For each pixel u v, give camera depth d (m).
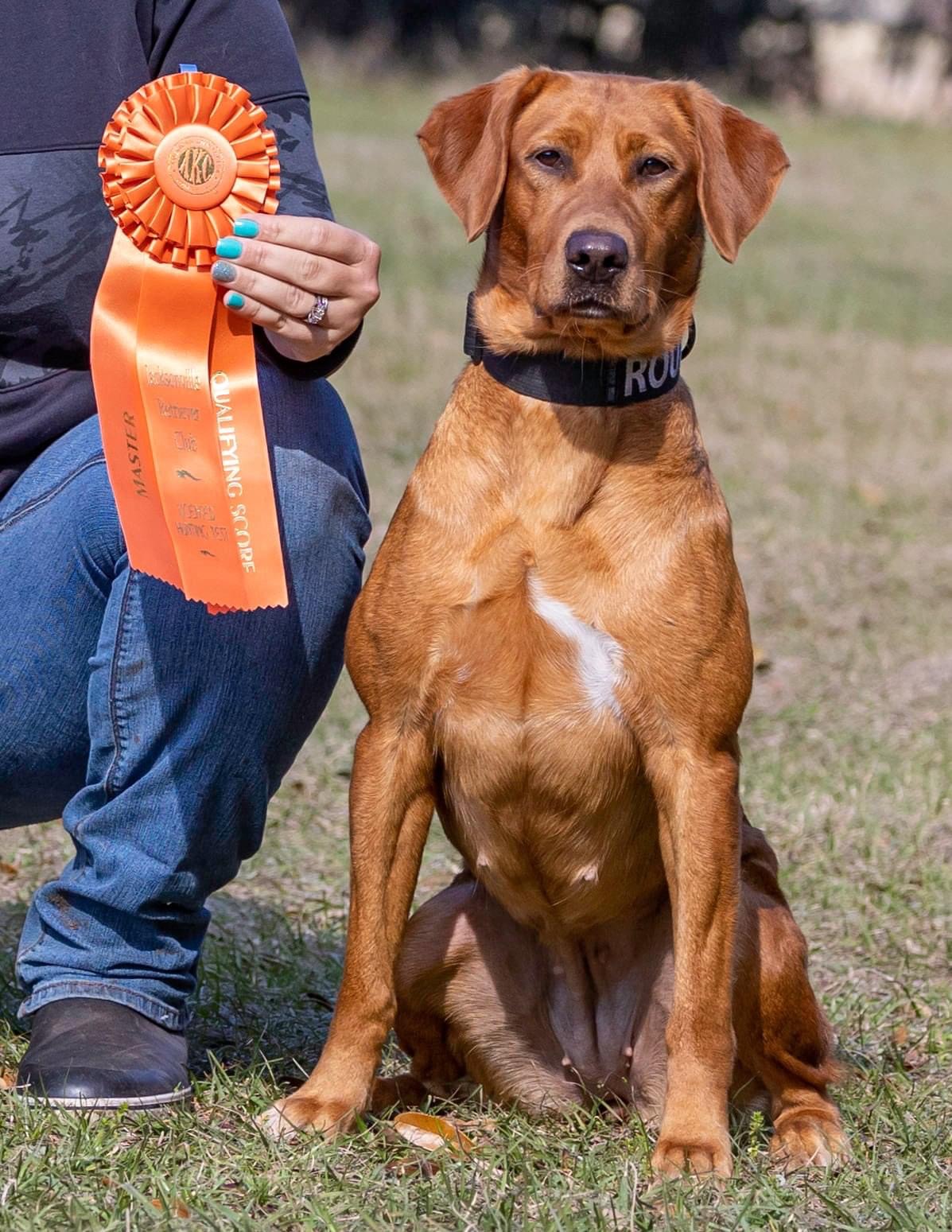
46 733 4.62
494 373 4.68
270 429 4.54
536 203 4.86
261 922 6.33
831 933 6.41
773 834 7.36
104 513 4.43
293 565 4.53
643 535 4.50
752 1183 4.11
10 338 4.63
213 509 4.32
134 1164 3.97
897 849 7.19
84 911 4.50
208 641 4.35
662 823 4.54
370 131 32.47
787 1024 4.70
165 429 4.34
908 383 17.89
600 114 4.90
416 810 4.68
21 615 4.48
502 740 4.58
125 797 4.43
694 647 4.46
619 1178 4.09
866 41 58.25
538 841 4.71
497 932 4.96
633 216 4.73
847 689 9.38
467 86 45.38
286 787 7.82
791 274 23.77
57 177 4.50
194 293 4.36
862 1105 4.83
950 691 9.34
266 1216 3.81
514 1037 4.95
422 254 21.44
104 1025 4.41
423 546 4.59
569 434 4.57
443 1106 4.90
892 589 11.20
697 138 4.98
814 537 12.22
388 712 4.62
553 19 52.16
